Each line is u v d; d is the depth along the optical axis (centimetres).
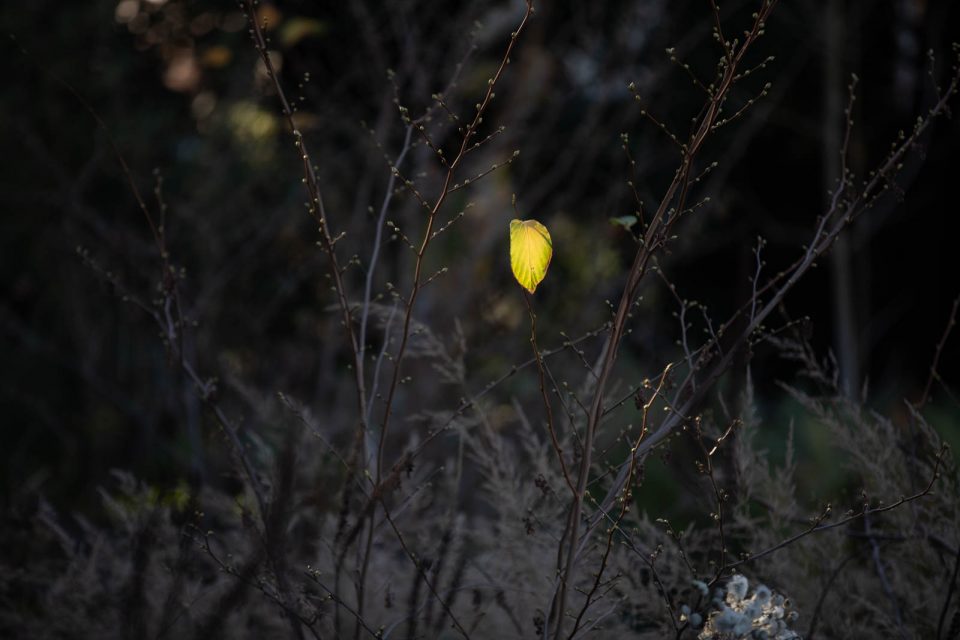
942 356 922
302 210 561
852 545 245
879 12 872
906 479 224
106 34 629
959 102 794
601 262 579
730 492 211
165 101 662
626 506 174
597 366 232
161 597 216
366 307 220
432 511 251
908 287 951
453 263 559
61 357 524
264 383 506
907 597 214
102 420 493
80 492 459
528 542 221
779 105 848
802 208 914
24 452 486
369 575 221
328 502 215
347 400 451
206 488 249
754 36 168
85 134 603
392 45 594
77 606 224
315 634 186
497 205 602
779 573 212
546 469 230
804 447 501
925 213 929
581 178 619
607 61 633
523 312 584
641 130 688
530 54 645
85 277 530
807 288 925
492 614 221
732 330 223
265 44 195
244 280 545
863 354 853
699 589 164
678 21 689
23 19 609
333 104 580
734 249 859
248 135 600
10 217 571
